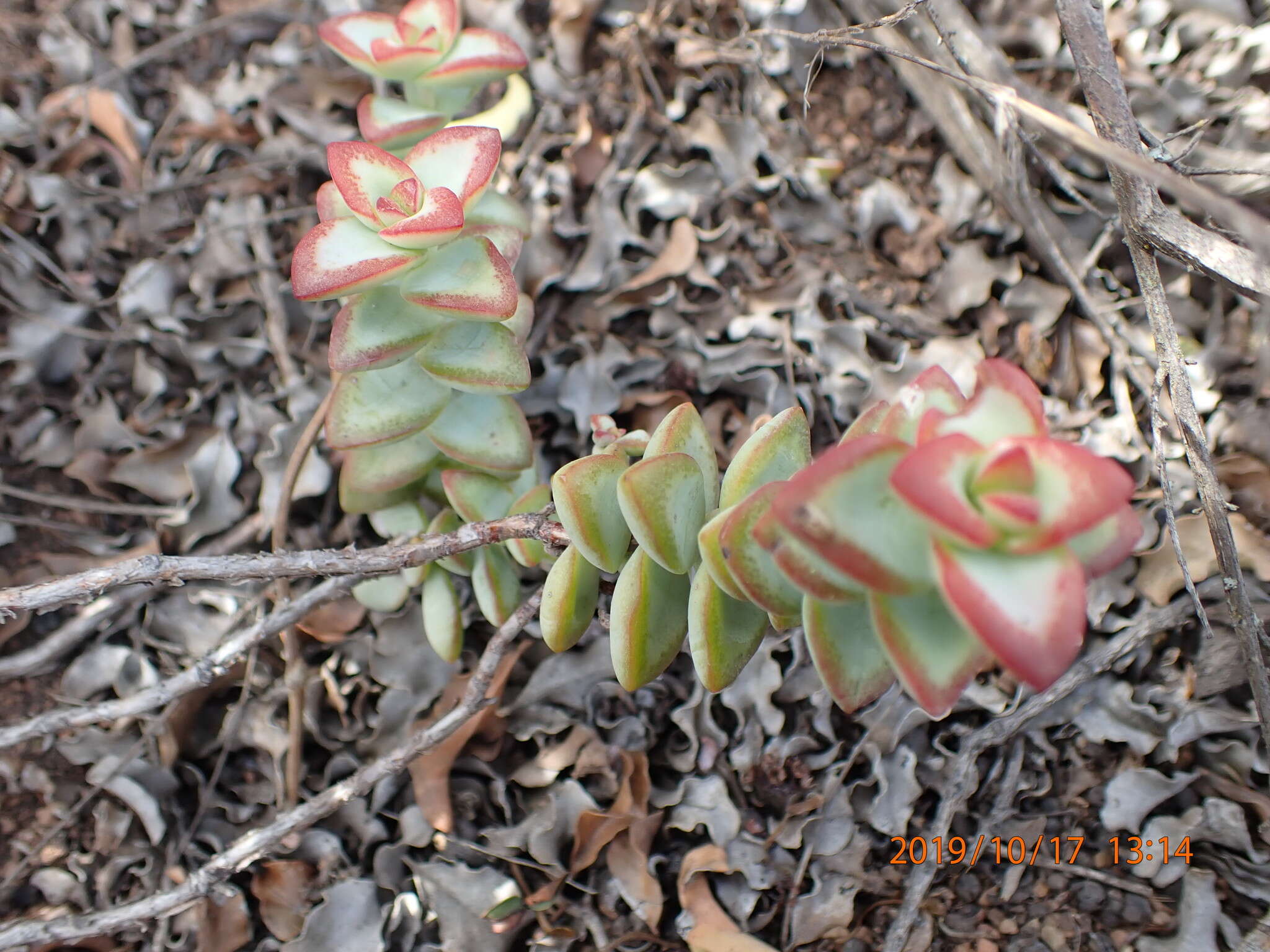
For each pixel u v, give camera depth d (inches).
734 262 7.9
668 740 7.1
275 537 7.0
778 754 6.9
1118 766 6.9
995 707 6.9
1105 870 6.8
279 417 7.6
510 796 7.0
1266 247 4.6
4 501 7.5
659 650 5.2
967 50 7.5
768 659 6.9
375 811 6.9
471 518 6.3
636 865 6.7
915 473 3.7
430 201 5.5
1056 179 7.2
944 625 4.2
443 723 6.1
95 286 7.9
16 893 6.8
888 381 7.5
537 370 7.7
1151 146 6.4
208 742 7.1
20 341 7.6
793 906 6.6
